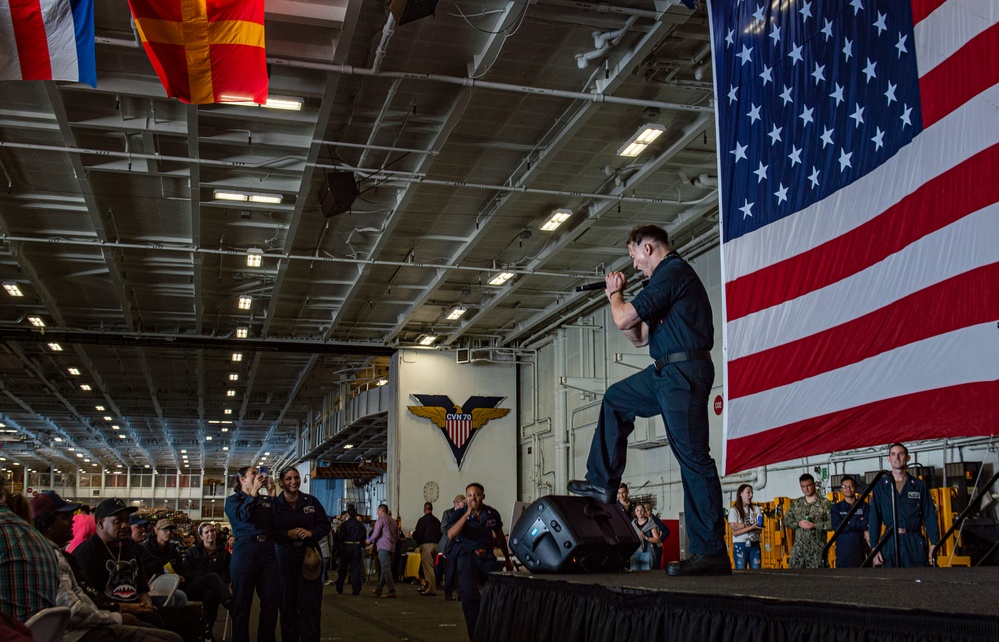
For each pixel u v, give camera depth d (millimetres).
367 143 13758
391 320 24781
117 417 42594
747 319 6066
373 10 10352
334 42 10836
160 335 24234
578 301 22672
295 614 7812
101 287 20750
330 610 13367
